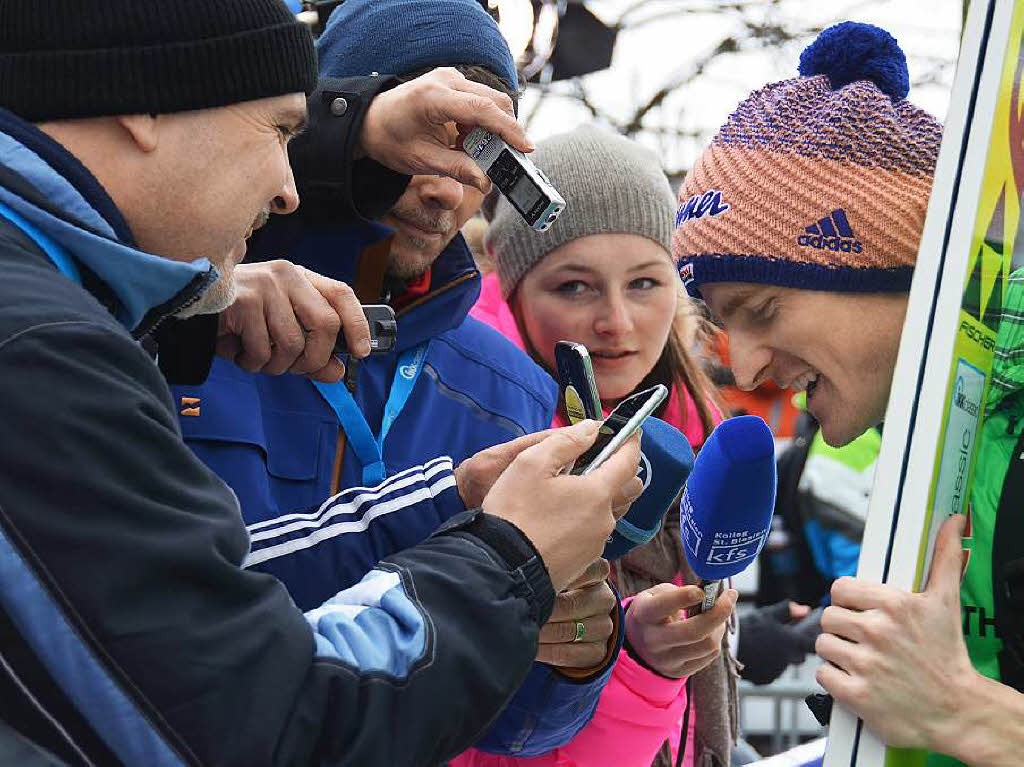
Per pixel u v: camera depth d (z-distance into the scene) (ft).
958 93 4.24
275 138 4.35
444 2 6.65
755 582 12.50
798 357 5.48
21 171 3.84
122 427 3.51
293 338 5.30
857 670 4.43
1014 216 5.04
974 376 4.64
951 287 4.24
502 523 4.30
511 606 4.09
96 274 3.96
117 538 3.42
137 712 3.41
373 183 6.23
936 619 4.42
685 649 6.73
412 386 6.36
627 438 4.83
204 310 4.58
